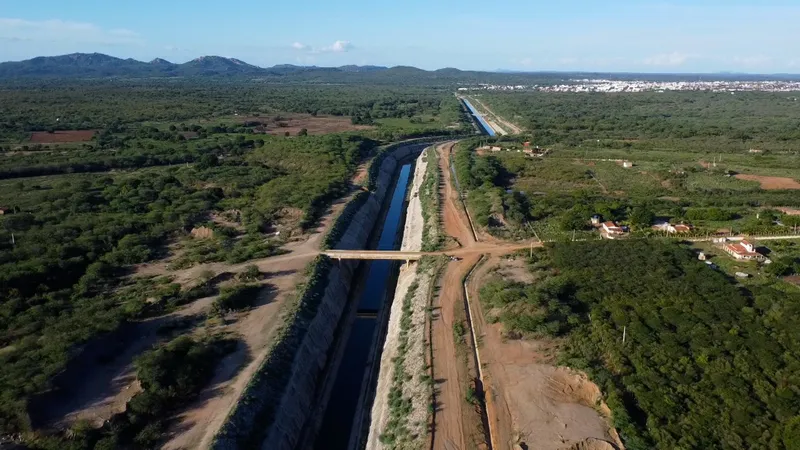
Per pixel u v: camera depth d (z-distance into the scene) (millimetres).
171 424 50188
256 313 70625
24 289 74062
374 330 76875
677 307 63688
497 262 83562
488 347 59500
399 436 49344
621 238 92312
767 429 43594
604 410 47969
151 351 58062
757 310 62781
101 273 81438
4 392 49312
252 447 49062
